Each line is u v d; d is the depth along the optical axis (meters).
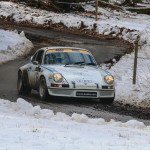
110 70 44.75
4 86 38.59
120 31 72.88
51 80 29.91
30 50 61.19
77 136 16.45
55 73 29.97
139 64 47.69
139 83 38.22
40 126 18.52
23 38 65.75
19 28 76.81
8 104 25.88
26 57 57.34
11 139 15.17
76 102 30.84
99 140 15.89
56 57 32.53
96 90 29.98
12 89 37.31
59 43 64.56
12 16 86.62
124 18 94.88
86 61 32.72
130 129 20.25
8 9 91.56
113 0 124.75
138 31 71.56
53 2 98.25
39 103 29.67
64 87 29.61
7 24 80.75
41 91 31.30
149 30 74.75
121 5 120.56
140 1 133.12
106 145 14.92
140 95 33.62
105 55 54.81
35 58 34.47
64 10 96.88
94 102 31.41
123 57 52.38
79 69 31.25
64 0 98.12
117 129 19.86
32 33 72.50
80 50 33.53
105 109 28.59
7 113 23.00
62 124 19.86
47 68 31.14
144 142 16.11
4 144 14.26
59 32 75.81
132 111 28.50
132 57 51.94
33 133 16.52
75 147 14.16
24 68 35.28
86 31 76.94
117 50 58.91
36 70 32.62
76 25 80.31
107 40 69.12
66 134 16.78
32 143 14.56
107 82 30.45
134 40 67.19
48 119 21.97
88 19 86.56
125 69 45.09
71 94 29.69
